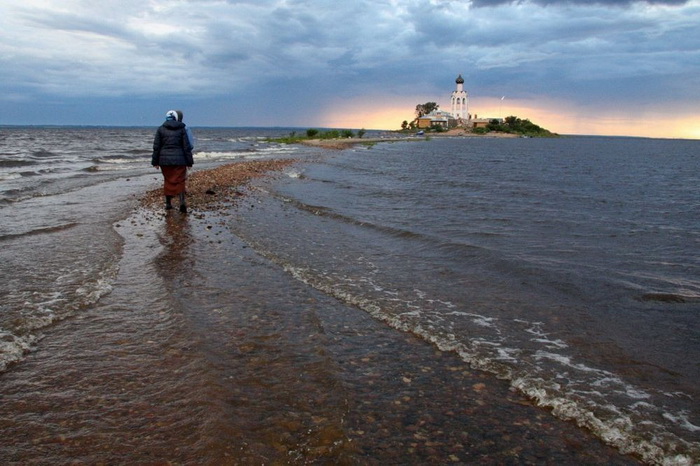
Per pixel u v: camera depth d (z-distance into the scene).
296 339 4.95
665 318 5.91
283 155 40.97
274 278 7.03
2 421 3.37
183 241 9.04
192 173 21.05
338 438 3.31
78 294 6.00
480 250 8.97
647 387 4.23
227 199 14.48
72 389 3.84
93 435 3.23
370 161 37.19
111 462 2.96
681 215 14.94
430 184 21.61
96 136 87.19
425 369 4.47
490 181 24.28
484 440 3.42
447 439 3.41
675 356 4.86
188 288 6.41
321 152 48.22
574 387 4.20
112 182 18.62
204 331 5.04
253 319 5.44
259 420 3.48
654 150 94.94
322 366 4.37
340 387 4.01
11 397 3.70
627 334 5.39
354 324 5.51
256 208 13.16
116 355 4.45
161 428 3.32
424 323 5.55
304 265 7.75
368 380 4.22
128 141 66.06
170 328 5.08
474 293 6.66
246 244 9.00
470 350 4.89
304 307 5.89
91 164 27.30
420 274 7.50
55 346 4.62
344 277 7.22
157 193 15.34
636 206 16.89
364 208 14.00
